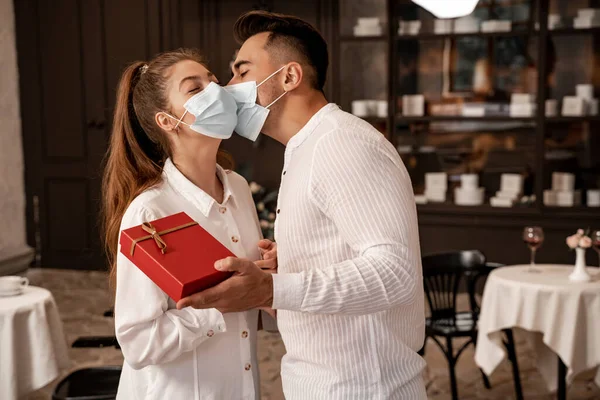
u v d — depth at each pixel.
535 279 3.82
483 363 3.87
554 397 4.09
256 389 1.92
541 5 5.99
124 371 1.88
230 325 1.83
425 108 6.44
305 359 1.69
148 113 1.85
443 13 2.62
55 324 3.73
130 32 7.07
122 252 1.61
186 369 1.77
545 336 3.68
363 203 1.50
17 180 7.29
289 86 1.73
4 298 3.63
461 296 6.21
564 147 6.15
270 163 6.89
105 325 5.51
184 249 1.56
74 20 7.18
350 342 1.64
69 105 7.29
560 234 6.07
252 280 1.42
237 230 1.92
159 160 1.93
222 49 6.83
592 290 3.62
